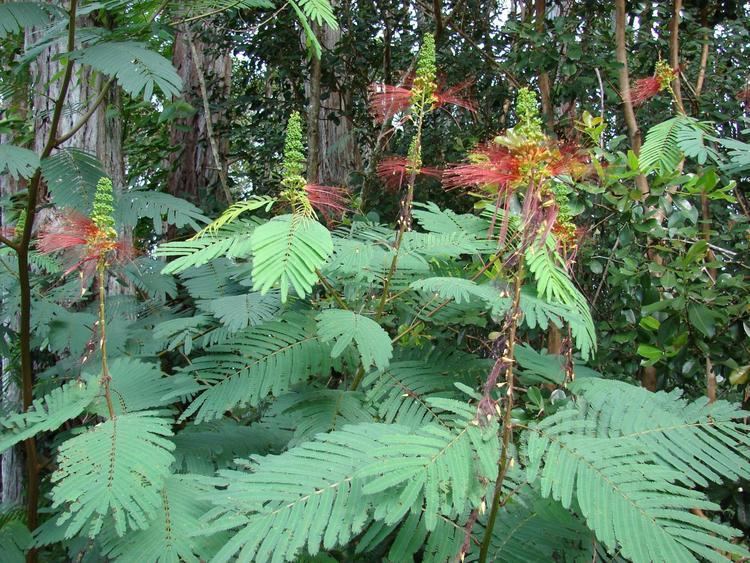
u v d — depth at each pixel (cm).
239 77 762
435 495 107
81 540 196
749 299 227
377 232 214
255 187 632
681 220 248
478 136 451
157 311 316
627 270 248
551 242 157
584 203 252
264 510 115
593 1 409
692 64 422
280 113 604
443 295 156
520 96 123
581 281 296
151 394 183
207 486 162
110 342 256
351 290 209
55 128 221
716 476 133
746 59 415
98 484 129
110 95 350
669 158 236
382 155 436
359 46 540
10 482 346
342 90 570
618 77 346
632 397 165
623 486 112
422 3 530
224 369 174
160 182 717
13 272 265
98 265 165
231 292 253
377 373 180
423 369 188
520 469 153
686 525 109
